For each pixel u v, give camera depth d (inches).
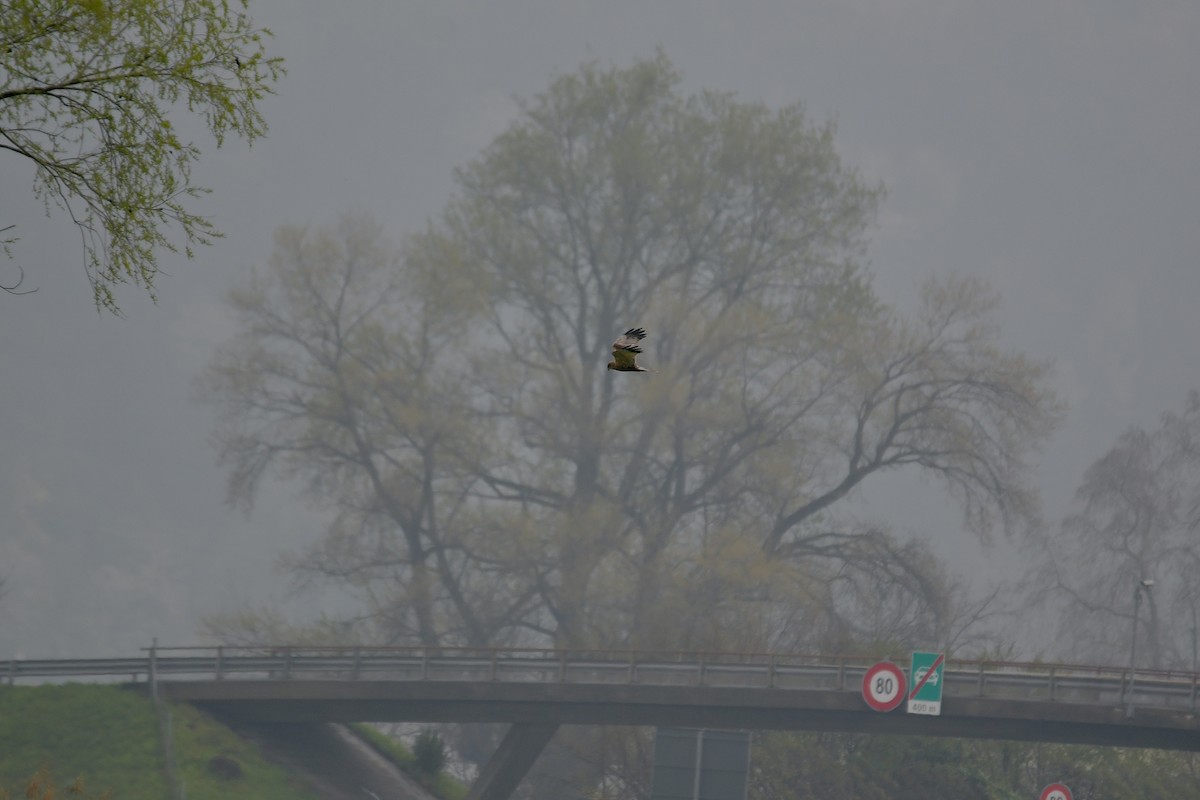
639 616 3147.1
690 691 2212.1
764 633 2940.5
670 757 1889.8
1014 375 3412.9
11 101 821.9
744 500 3430.1
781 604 3085.6
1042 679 2155.5
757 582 3031.5
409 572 3403.1
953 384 3412.9
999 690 2162.9
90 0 783.7
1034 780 2709.2
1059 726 2145.7
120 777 2026.3
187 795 2026.3
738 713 2228.1
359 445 3339.1
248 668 2349.9
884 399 3444.9
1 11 789.9
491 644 3363.7
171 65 827.4
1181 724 2064.5
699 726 2236.7
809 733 2655.0
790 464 3326.8
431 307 3297.2
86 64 818.8
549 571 3280.0
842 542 3405.5
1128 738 2126.0
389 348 3331.7
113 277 841.5
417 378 3316.9
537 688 2262.6
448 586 3351.4
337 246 3400.6
